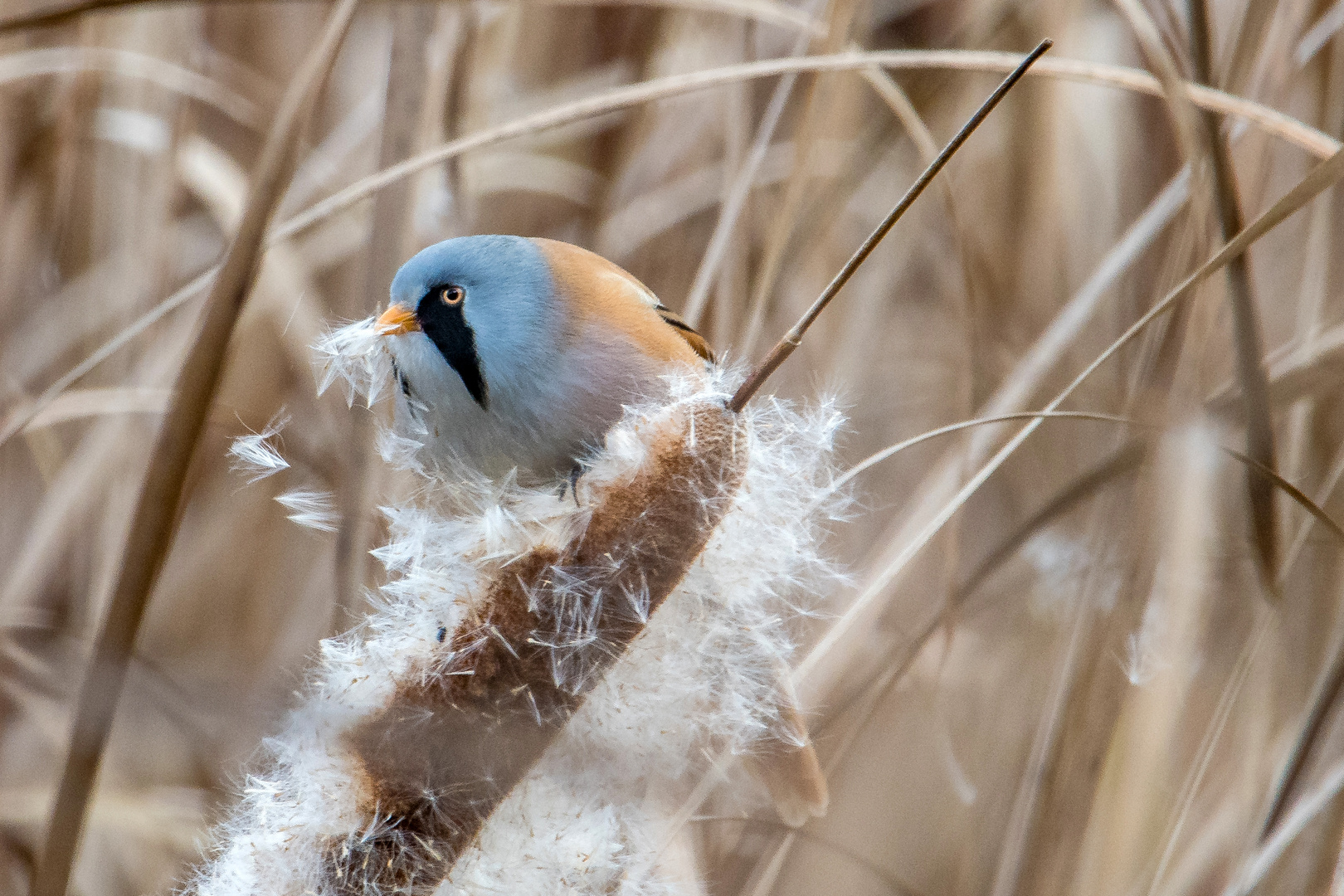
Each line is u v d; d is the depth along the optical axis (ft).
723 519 12.66
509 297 12.85
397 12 12.94
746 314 12.98
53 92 13.17
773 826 12.82
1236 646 13.01
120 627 12.56
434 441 12.87
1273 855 12.76
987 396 13.14
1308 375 12.88
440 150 12.79
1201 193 12.78
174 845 13.00
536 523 12.64
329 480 13.03
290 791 12.62
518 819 12.64
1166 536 12.82
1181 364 12.80
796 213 13.05
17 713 13.11
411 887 12.61
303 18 13.33
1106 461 12.86
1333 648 12.83
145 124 13.15
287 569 13.16
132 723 12.89
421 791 12.61
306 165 13.20
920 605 13.14
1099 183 13.12
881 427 13.21
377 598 12.73
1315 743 12.80
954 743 13.07
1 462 13.19
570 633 12.62
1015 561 13.14
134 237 13.14
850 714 12.95
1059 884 12.85
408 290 12.85
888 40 13.30
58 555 13.10
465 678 12.62
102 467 13.07
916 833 13.05
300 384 13.14
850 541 13.17
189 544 13.19
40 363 13.15
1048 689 12.93
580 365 12.85
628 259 13.20
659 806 12.78
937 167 12.62
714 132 13.24
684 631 12.66
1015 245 13.19
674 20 13.23
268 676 12.95
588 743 12.65
